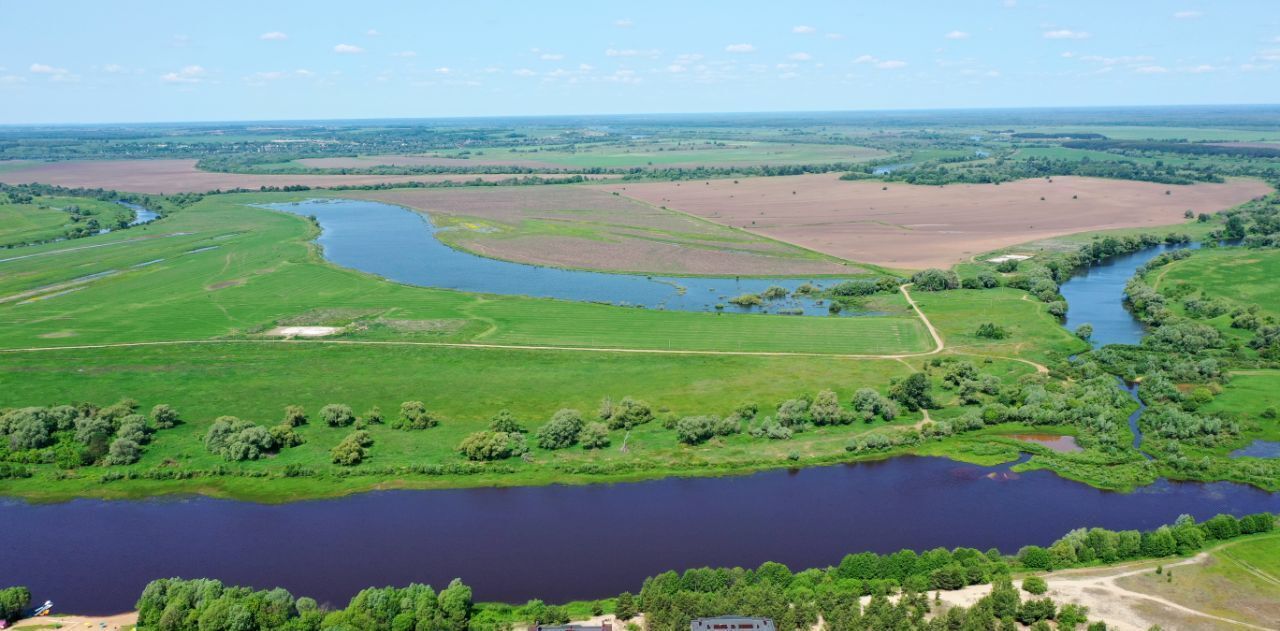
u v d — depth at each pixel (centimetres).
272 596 8894
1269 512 11762
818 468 13350
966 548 10556
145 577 10362
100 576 10362
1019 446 13988
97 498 12356
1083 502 12225
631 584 10188
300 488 12619
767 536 11300
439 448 13825
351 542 11181
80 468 13150
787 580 9688
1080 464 13275
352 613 8788
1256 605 9231
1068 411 14900
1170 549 10231
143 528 11538
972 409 15100
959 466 13425
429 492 12562
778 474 13150
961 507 12106
